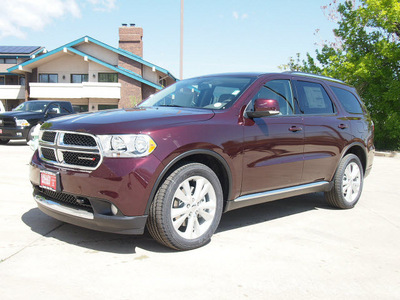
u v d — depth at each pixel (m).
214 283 2.96
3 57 40.03
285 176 4.50
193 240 3.61
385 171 9.95
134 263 3.26
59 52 31.44
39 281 2.85
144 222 3.33
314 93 5.19
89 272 3.05
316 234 4.31
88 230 4.06
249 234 4.20
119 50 31.03
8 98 33.31
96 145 3.32
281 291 2.89
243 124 4.02
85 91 30.19
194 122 3.67
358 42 17.12
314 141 4.84
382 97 16.08
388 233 4.47
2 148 12.89
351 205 5.57
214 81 4.68
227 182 3.96
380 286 3.07
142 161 3.27
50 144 3.68
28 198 5.37
